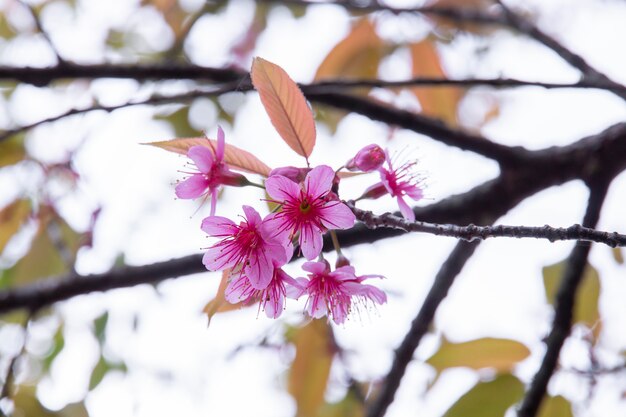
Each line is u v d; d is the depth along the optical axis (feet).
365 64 3.72
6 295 3.50
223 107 3.75
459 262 3.54
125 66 3.50
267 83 3.05
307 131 3.06
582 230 2.91
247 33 3.82
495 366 3.53
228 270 3.07
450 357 3.54
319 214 3.02
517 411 3.44
